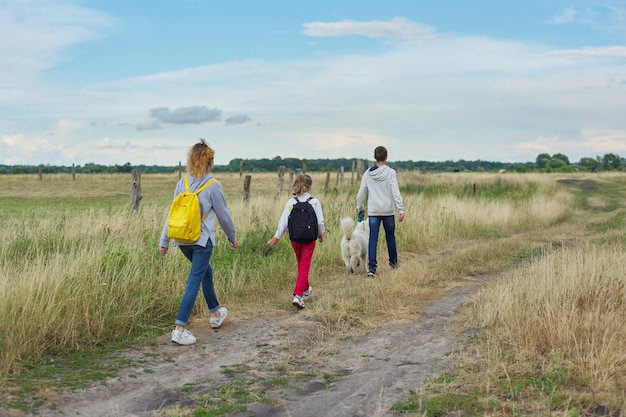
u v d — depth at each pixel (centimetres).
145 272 726
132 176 1268
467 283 869
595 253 845
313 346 576
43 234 938
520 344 511
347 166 7000
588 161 10975
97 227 1020
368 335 607
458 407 395
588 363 451
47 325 534
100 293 638
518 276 779
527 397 406
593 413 376
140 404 424
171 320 665
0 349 485
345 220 959
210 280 621
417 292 780
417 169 3962
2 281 577
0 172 5881
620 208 2716
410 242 1302
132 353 547
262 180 4353
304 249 741
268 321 670
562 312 553
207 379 482
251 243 1044
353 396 437
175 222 561
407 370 491
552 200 2555
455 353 526
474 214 1739
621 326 537
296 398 440
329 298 746
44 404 407
